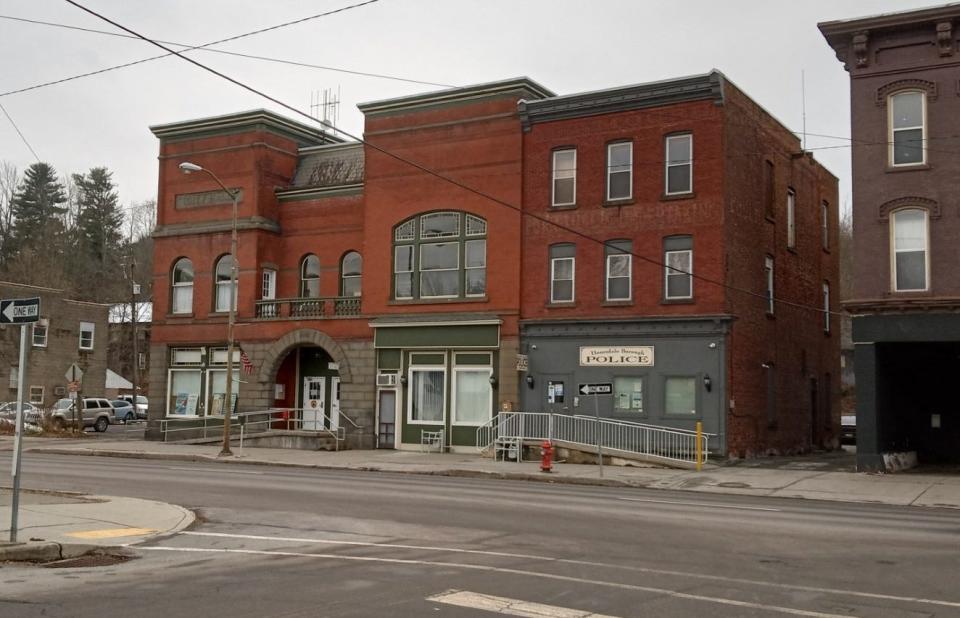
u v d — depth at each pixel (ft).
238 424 127.03
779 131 119.75
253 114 130.31
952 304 85.15
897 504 69.21
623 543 42.39
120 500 57.31
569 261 107.86
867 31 89.86
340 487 69.87
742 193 105.60
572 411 105.29
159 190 138.31
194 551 40.09
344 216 127.95
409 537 44.32
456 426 113.60
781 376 115.96
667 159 103.30
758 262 110.01
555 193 109.50
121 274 320.50
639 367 102.01
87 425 176.55
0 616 27.07
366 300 120.06
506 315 109.91
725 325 98.43
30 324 39.34
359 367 120.06
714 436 97.66
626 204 104.47
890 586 32.55
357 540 43.37
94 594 30.45
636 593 30.89
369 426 118.83
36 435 150.41
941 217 86.99
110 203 327.67
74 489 66.13
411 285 117.80
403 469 92.89
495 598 29.81
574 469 91.91
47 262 272.51
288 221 132.26
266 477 79.15
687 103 102.22
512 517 52.08
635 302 103.14
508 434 106.01
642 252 103.40
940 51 87.66
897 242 88.94
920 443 102.89
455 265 115.24
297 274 131.03
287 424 128.36
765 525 49.83
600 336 104.53
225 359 132.26
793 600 30.07
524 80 110.93
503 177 111.86
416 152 118.11
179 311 136.26
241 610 27.99
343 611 27.89
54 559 38.06
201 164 135.03
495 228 111.96
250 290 128.88
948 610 28.76
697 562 37.29
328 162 134.00
